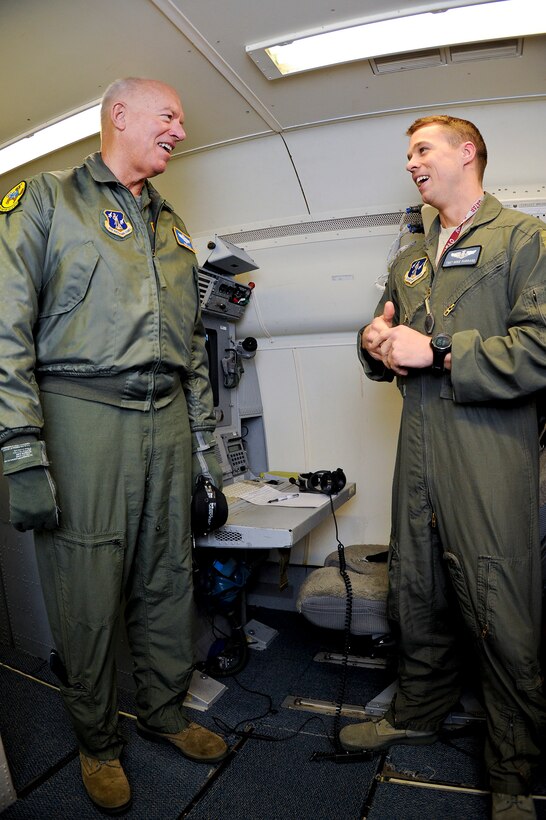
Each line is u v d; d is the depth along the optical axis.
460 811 1.50
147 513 1.66
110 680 1.58
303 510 2.14
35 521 1.35
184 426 1.76
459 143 1.59
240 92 1.94
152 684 1.78
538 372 1.31
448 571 1.56
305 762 1.74
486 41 1.68
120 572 1.56
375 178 2.36
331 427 2.99
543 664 1.71
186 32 1.60
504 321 1.46
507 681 1.41
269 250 2.74
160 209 1.72
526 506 1.41
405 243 2.41
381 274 2.60
